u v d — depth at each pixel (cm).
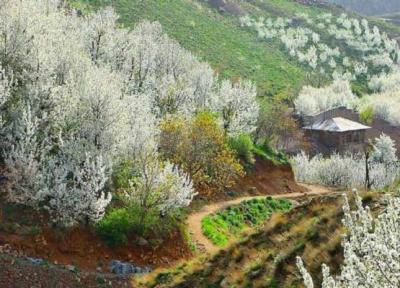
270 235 1819
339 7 19612
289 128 8000
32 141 2533
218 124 4372
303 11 17950
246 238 1869
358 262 588
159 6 12312
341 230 1487
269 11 16912
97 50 4478
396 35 18375
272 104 9725
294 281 1414
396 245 601
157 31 6794
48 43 3172
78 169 2580
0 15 3033
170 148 3772
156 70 5622
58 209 2447
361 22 18225
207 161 3938
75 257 2405
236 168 4050
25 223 2442
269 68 12438
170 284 1873
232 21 14675
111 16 5297
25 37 2973
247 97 4959
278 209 3909
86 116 2830
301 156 6906
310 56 14138
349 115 10550
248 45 13325
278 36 15000
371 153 7919
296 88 11631
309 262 1447
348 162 6269
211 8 14788
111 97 2869
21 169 2445
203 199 3759
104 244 2548
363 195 1661
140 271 2459
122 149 2902
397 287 561
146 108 3456
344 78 13725
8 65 2900
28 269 2138
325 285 609
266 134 6531
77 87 2908
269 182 4638
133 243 2625
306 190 4928
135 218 2680
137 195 2691
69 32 4144
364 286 578
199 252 2838
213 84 6256
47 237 2414
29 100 2753
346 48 16038
